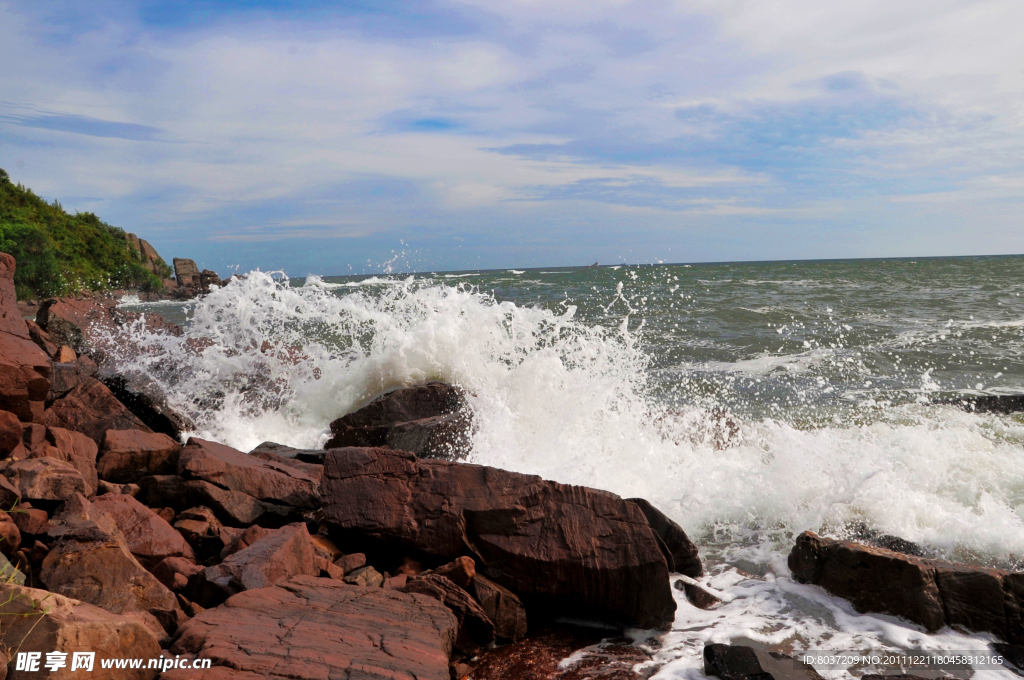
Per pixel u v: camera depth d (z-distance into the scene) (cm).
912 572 428
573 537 436
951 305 2448
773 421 884
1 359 555
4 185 6431
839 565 462
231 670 292
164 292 6906
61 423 657
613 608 427
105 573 364
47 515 433
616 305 2492
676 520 610
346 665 308
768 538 572
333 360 947
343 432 767
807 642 406
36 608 276
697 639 414
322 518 521
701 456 736
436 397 819
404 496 472
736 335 1712
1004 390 1068
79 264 5869
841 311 2228
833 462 679
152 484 538
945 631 413
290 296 1036
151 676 294
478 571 445
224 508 527
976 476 664
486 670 383
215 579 386
